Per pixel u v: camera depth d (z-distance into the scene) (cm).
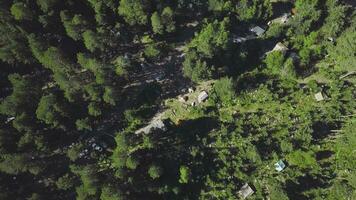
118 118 10106
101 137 9875
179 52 10894
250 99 9994
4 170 8812
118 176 8781
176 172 9181
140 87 10494
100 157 9594
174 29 10550
